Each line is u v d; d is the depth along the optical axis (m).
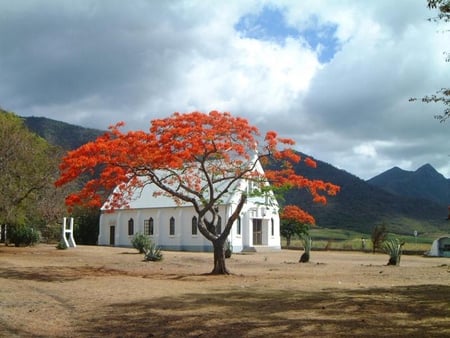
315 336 9.55
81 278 20.61
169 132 20.44
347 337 9.45
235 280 19.94
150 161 20.31
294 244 63.75
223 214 49.09
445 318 11.25
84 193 21.09
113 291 16.09
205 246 50.91
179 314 11.93
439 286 17.53
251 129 21.64
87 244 62.56
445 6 13.54
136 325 10.80
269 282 19.03
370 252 53.03
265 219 54.59
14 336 9.78
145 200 57.31
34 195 40.12
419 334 9.66
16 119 41.56
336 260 37.50
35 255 34.59
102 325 10.85
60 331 10.33
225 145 20.84
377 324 10.59
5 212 37.16
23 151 37.41
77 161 20.28
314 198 21.44
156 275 22.55
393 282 19.30
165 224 54.91
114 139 21.42
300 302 13.56
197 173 25.98
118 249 44.72
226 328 10.37
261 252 50.59
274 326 10.45
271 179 21.98
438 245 46.06
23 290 16.17
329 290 16.27
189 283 18.77
